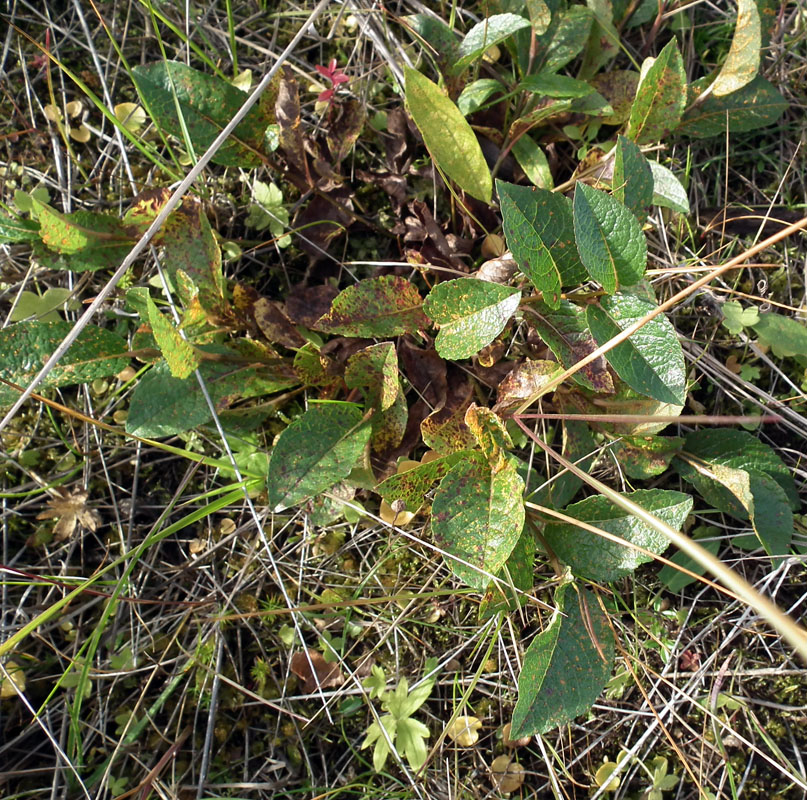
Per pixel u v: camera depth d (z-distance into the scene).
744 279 0.30
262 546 0.29
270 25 0.32
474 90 0.29
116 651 0.29
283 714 0.28
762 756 0.27
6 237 0.27
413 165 0.30
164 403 0.27
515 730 0.24
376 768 0.26
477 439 0.26
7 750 0.28
